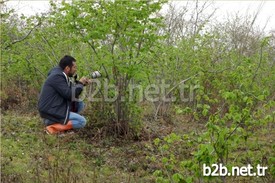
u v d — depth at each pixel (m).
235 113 4.38
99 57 7.18
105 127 7.44
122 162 6.47
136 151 6.85
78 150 6.78
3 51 9.27
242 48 11.03
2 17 9.11
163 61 8.93
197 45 9.60
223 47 9.83
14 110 9.40
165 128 8.06
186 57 9.12
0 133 7.14
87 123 7.60
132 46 7.14
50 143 6.95
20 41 9.27
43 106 7.20
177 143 6.36
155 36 7.20
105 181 5.60
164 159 4.76
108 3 7.05
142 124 7.87
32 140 7.13
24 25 9.63
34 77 9.77
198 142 4.47
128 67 7.04
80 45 7.98
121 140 7.32
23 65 9.52
